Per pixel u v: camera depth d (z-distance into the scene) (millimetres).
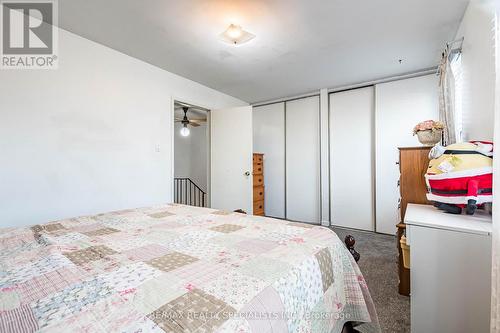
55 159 2094
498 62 1002
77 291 675
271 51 2623
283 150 4625
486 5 1526
